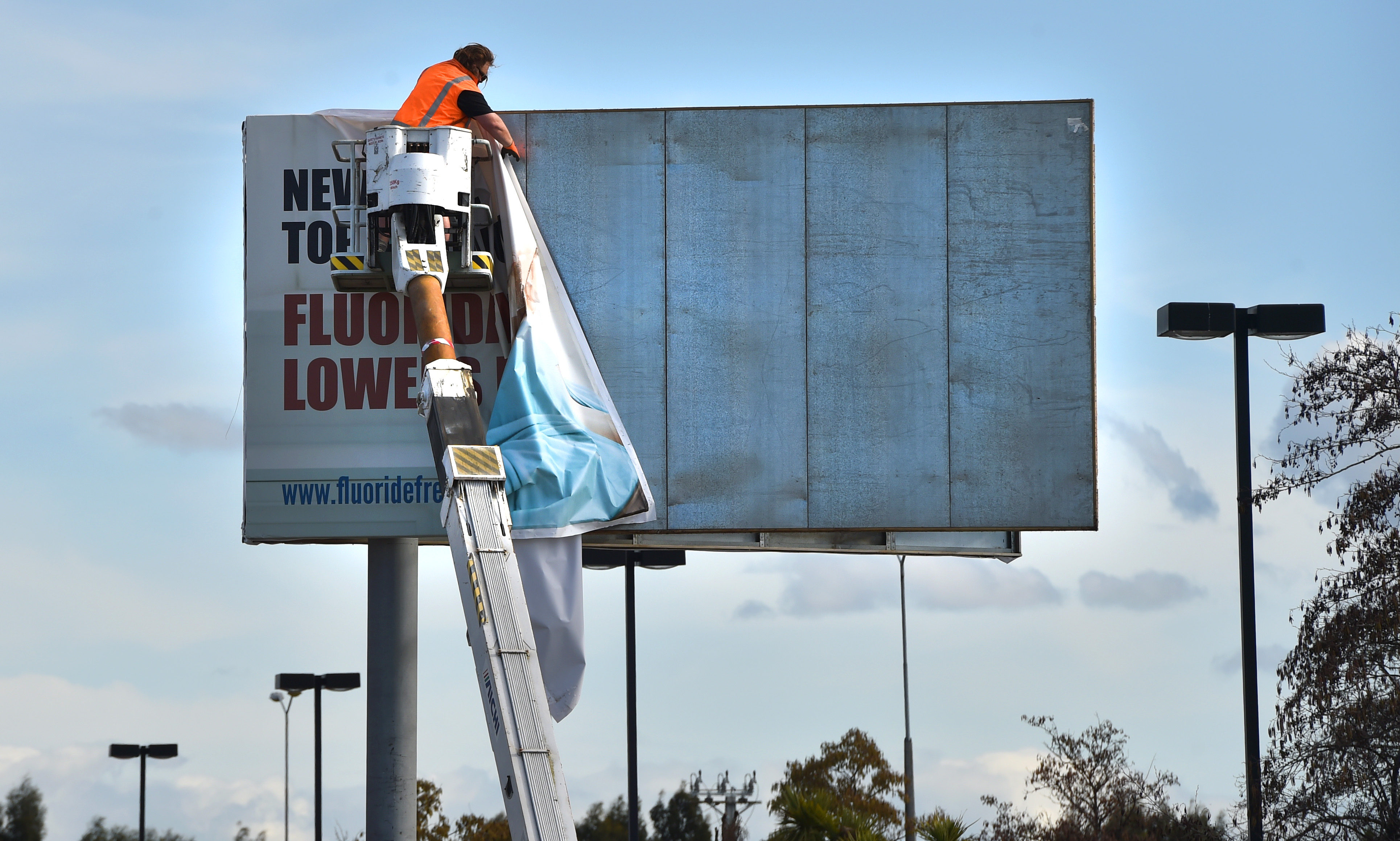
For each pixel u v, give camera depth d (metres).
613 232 19.08
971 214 19.08
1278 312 17.56
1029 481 18.83
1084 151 19.05
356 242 17.78
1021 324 18.98
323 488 18.91
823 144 19.17
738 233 19.09
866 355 18.98
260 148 19.22
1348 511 17.83
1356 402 18.22
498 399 18.30
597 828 74.38
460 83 18.14
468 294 18.98
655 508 18.75
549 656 17.78
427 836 56.41
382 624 19.23
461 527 13.02
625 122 19.19
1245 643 17.27
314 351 19.05
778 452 18.88
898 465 18.86
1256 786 16.91
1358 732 17.50
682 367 18.94
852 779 61.12
